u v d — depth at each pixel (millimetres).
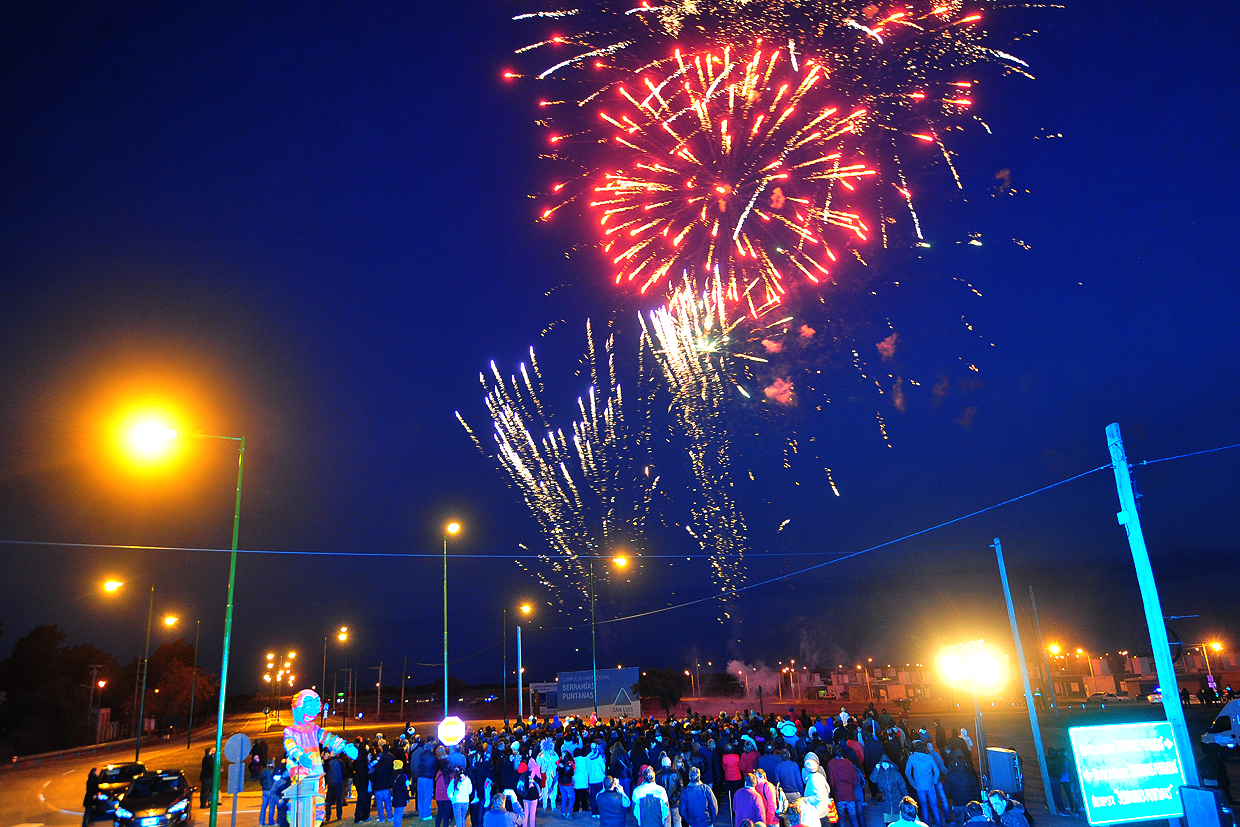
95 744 80938
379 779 20281
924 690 74000
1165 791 11844
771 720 24016
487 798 18766
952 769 15430
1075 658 74938
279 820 19844
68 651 100125
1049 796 17844
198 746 69125
